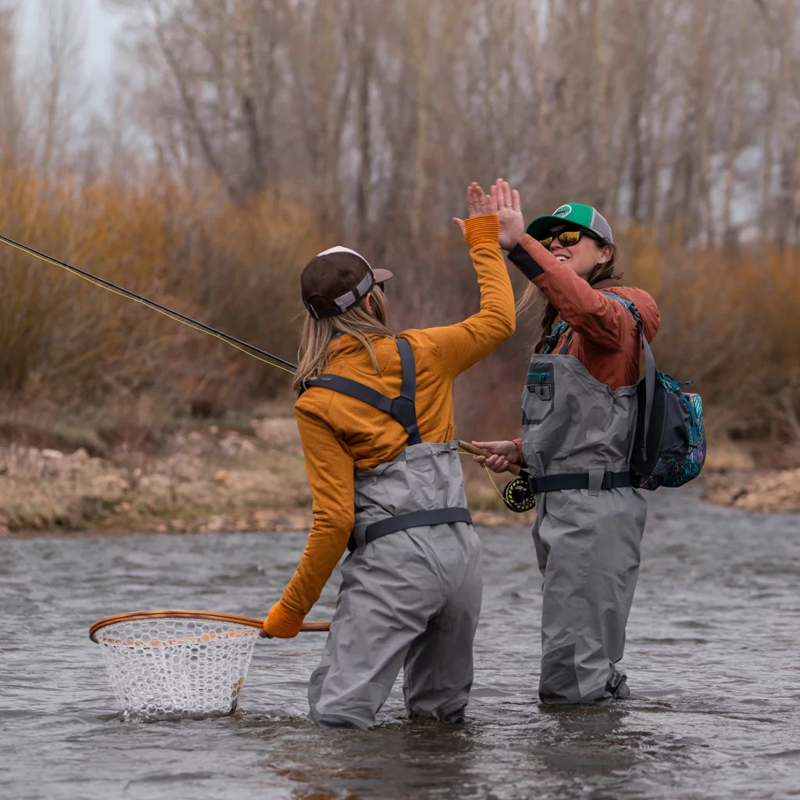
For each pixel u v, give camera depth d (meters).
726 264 54.59
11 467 25.50
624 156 81.06
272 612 7.93
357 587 7.61
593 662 8.52
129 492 26.17
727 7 92.62
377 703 7.61
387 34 69.75
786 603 15.29
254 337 37.94
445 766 6.86
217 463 29.80
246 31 71.50
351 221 57.62
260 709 8.68
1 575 17.05
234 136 77.38
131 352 32.19
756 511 31.80
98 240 32.41
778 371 50.19
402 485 7.53
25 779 6.63
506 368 33.88
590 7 66.94
